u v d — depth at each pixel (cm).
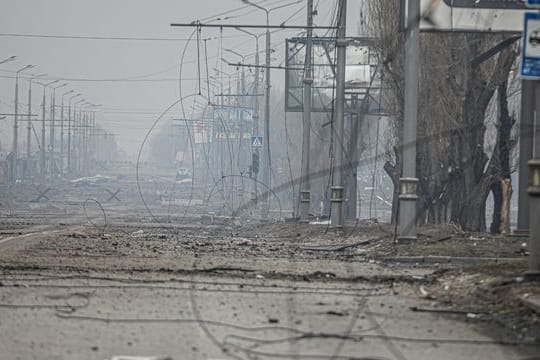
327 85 11819
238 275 4306
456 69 7462
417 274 4466
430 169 7838
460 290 3756
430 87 7619
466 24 6038
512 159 7825
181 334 2623
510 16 6038
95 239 7425
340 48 8369
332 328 2783
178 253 5866
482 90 7419
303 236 8344
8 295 3397
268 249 6494
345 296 3562
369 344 2539
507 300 3359
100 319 2869
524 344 2595
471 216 7531
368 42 9481
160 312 3030
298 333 2672
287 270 4606
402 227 6034
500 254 5319
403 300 3484
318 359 2308
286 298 3450
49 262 4916
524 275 3669
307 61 10631
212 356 2319
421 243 5969
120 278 4066
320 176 12575
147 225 11162
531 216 3662
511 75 7569
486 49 7338
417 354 2420
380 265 5078
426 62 7612
